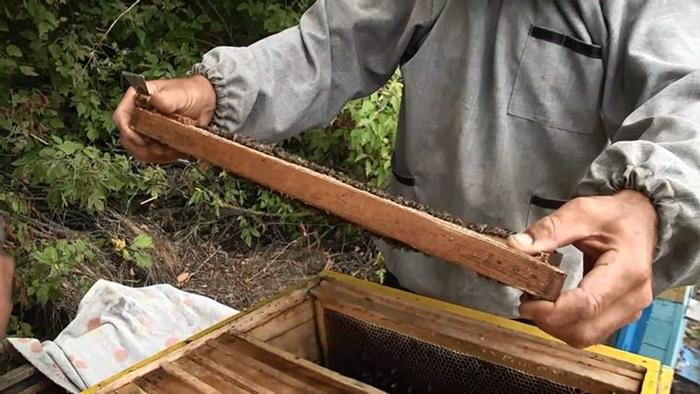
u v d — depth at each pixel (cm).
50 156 264
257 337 98
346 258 334
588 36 95
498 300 106
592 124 98
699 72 77
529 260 57
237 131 110
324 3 117
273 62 111
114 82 309
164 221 320
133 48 319
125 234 297
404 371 98
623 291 58
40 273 241
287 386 81
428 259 112
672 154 65
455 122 104
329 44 116
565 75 97
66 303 249
